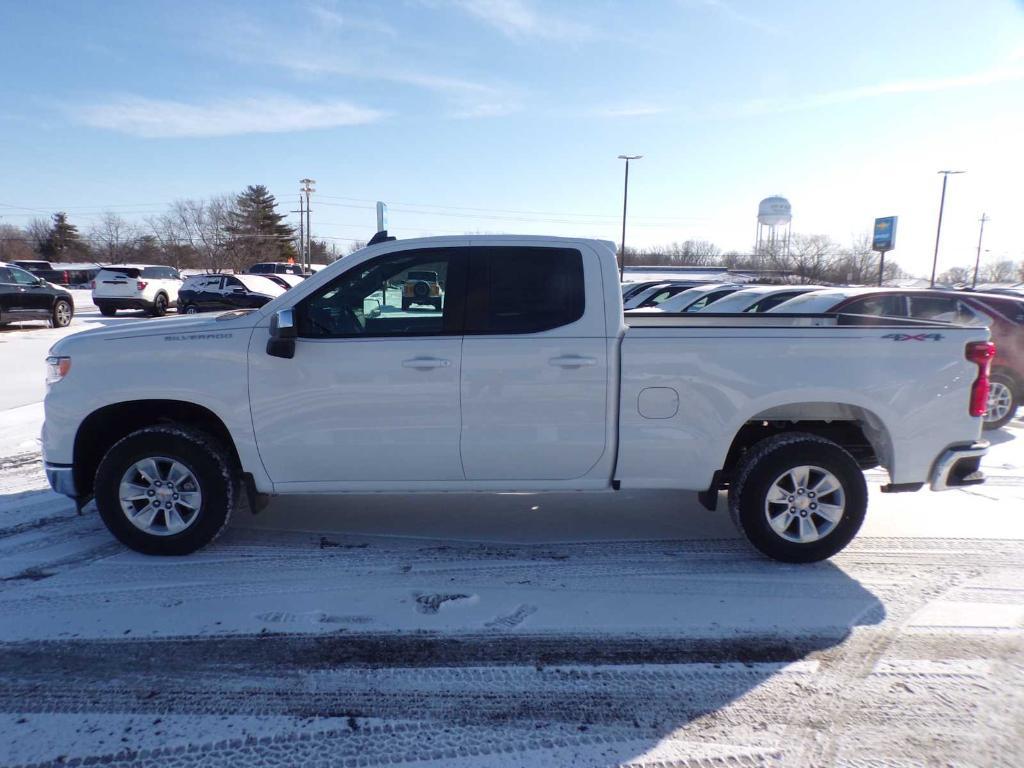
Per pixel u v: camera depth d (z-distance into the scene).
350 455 4.22
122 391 4.14
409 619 3.68
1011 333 8.34
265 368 4.15
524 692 3.07
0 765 2.55
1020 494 5.93
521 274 4.23
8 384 10.27
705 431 4.21
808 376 4.18
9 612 3.68
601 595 3.97
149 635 3.48
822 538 4.31
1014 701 3.02
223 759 2.61
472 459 4.24
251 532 4.82
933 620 3.73
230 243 68.75
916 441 4.30
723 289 13.73
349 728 2.81
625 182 40.16
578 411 4.18
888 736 2.78
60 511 5.18
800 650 3.43
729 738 2.77
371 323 4.23
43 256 77.88
